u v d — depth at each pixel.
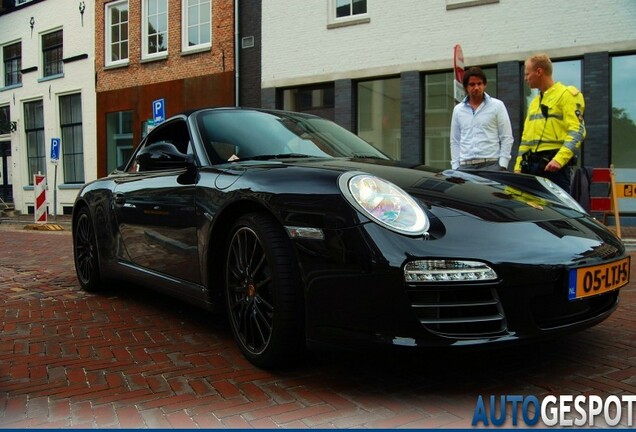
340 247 2.35
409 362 2.85
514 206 2.65
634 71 10.04
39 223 13.29
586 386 2.52
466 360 2.86
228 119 3.70
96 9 17.19
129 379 2.72
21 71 19.53
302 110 13.62
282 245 2.58
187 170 3.38
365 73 12.38
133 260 4.02
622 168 10.20
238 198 2.82
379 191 2.44
